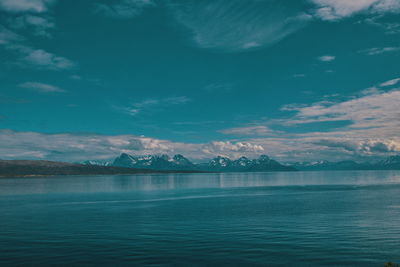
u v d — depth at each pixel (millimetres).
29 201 102062
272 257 33062
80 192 148875
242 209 75312
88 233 46750
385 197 106312
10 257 33812
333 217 60406
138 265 30844
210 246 37938
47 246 38594
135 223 55781
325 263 31000
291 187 183125
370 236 42844
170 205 87188
